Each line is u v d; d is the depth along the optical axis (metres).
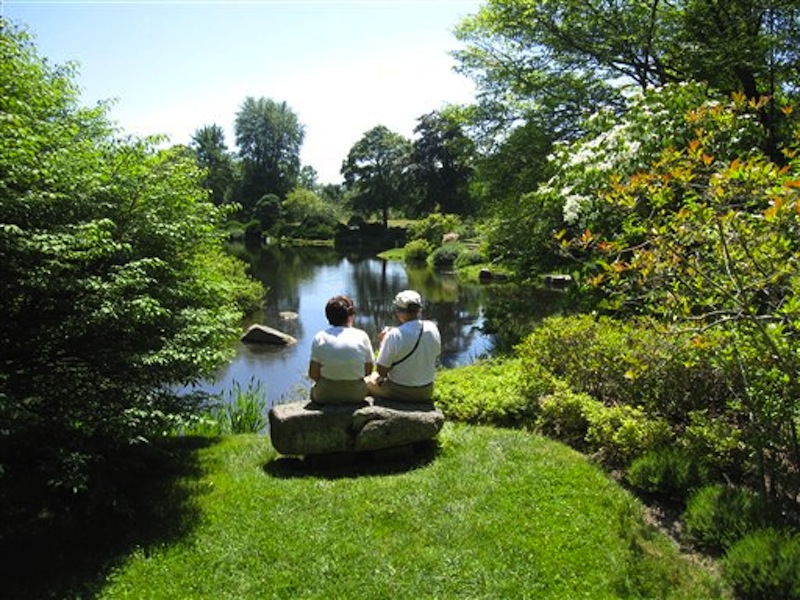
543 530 3.84
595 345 6.13
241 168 78.00
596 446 5.29
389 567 3.52
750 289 3.20
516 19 13.45
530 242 12.11
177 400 4.96
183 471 5.01
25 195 3.86
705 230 3.39
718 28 11.41
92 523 4.20
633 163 7.00
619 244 3.83
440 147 55.31
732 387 4.75
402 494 4.35
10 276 4.01
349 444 4.92
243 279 20.73
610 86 13.20
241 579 3.46
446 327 17.75
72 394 4.16
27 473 4.34
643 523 3.96
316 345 5.07
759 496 3.84
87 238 3.94
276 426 4.87
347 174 66.50
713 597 3.21
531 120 13.79
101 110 5.30
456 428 5.86
